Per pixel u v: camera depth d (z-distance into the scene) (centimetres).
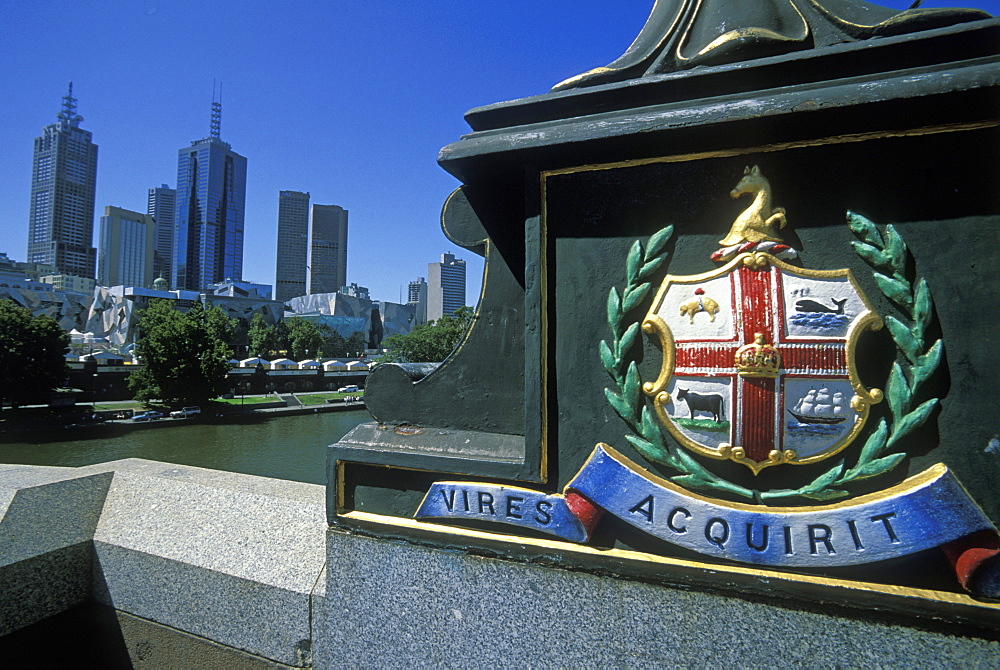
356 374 8206
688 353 146
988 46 130
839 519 133
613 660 150
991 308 126
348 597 185
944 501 126
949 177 130
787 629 135
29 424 4400
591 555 152
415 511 180
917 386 130
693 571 142
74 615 235
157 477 265
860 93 129
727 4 176
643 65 177
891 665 127
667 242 153
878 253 134
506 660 161
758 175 144
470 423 182
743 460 139
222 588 210
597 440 158
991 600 121
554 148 160
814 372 135
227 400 6222
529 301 165
